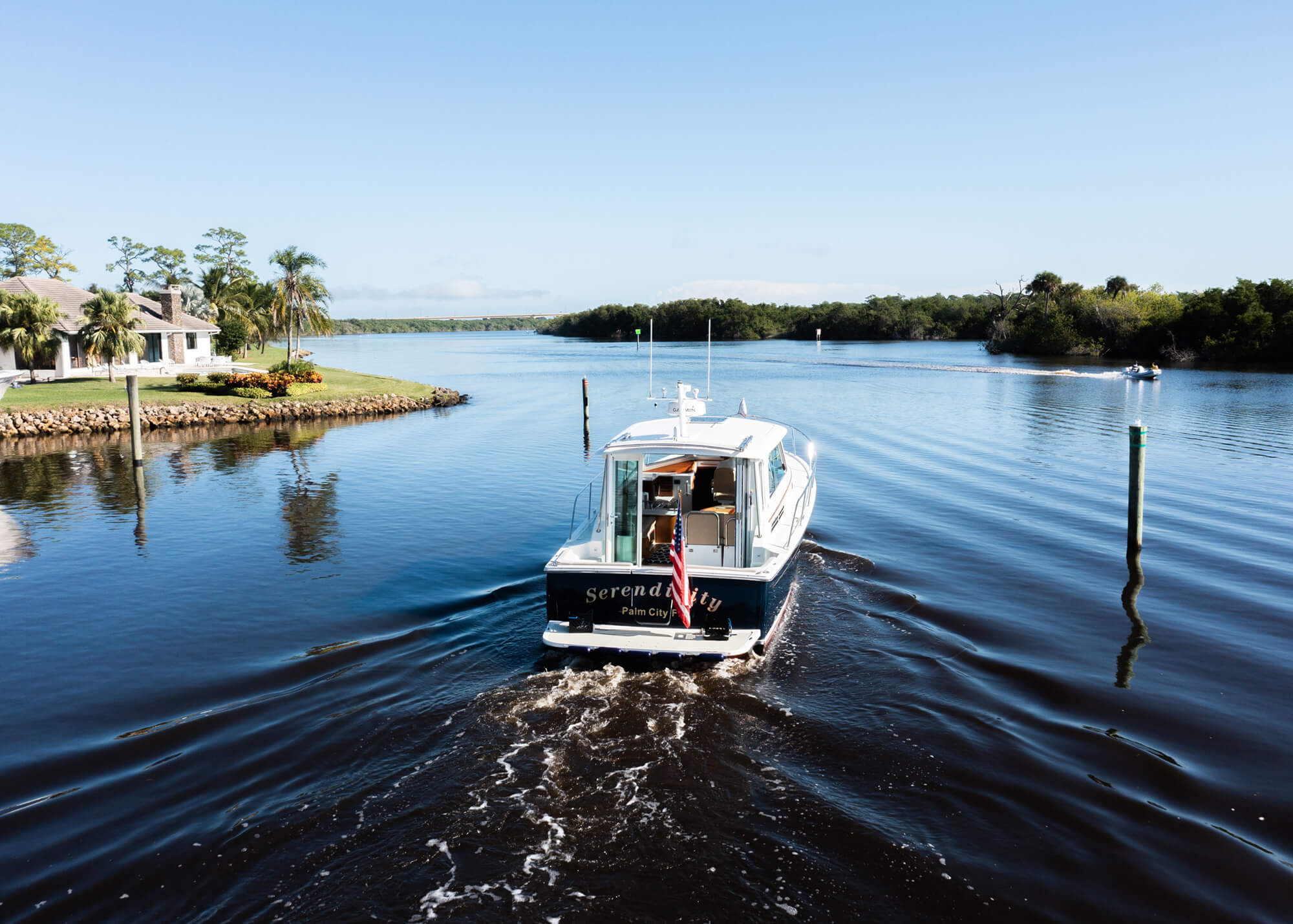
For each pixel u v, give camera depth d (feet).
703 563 34.06
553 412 134.82
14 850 20.29
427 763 24.02
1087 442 89.66
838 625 35.58
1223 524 53.21
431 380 212.84
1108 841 20.54
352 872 19.27
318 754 24.68
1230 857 19.95
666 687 28.78
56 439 104.53
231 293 252.62
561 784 22.81
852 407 129.39
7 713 28.22
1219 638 34.30
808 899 18.42
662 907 18.07
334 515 59.72
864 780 23.27
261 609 39.04
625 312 601.21
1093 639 34.12
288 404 128.88
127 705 28.71
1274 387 159.94
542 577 43.68
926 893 18.62
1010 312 364.79
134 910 18.19
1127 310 291.17
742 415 48.96
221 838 20.62
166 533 54.75
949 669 31.01
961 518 55.52
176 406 118.83
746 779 23.27
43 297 143.13
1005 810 21.89
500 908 18.02
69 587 43.11
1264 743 25.52
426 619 37.27
